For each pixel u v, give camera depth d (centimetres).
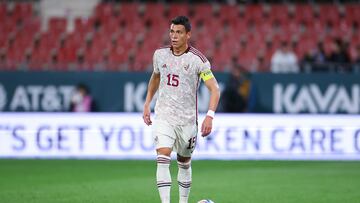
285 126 5659
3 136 5653
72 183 4228
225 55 7331
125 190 3909
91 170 4938
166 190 2688
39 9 8281
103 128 5656
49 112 6047
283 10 8112
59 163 5359
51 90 6353
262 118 5662
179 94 2719
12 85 6372
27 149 5656
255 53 7369
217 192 3859
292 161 5594
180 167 2878
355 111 6228
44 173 4750
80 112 6103
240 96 6109
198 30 7838
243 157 5653
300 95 6259
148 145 5634
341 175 4728
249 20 7981
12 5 8262
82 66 7038
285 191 3919
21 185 4125
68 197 3616
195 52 2725
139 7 8206
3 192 3803
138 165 5256
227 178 4522
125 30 7800
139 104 6309
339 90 6234
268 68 6981
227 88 6112
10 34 7856
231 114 5678
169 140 2714
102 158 5656
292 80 6259
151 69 7075
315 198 3647
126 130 5641
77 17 8100
